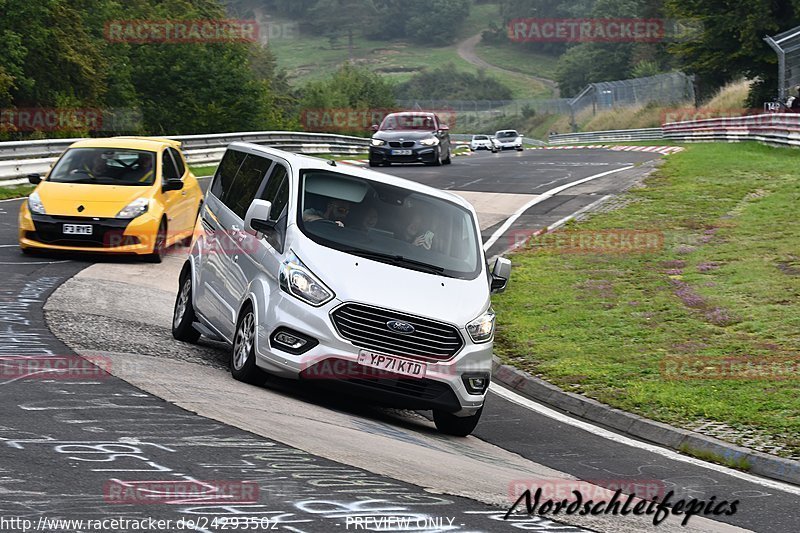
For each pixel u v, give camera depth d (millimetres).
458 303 16594
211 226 20344
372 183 18391
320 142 91188
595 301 30047
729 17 115562
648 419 18969
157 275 28609
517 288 32344
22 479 9984
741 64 118562
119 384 15102
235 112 133250
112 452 11312
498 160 80625
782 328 25922
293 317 16047
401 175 61719
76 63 109938
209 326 19328
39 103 107625
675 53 125438
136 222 29297
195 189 34938
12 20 103625
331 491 10719
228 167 21391
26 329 19156
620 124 172375
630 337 25906
